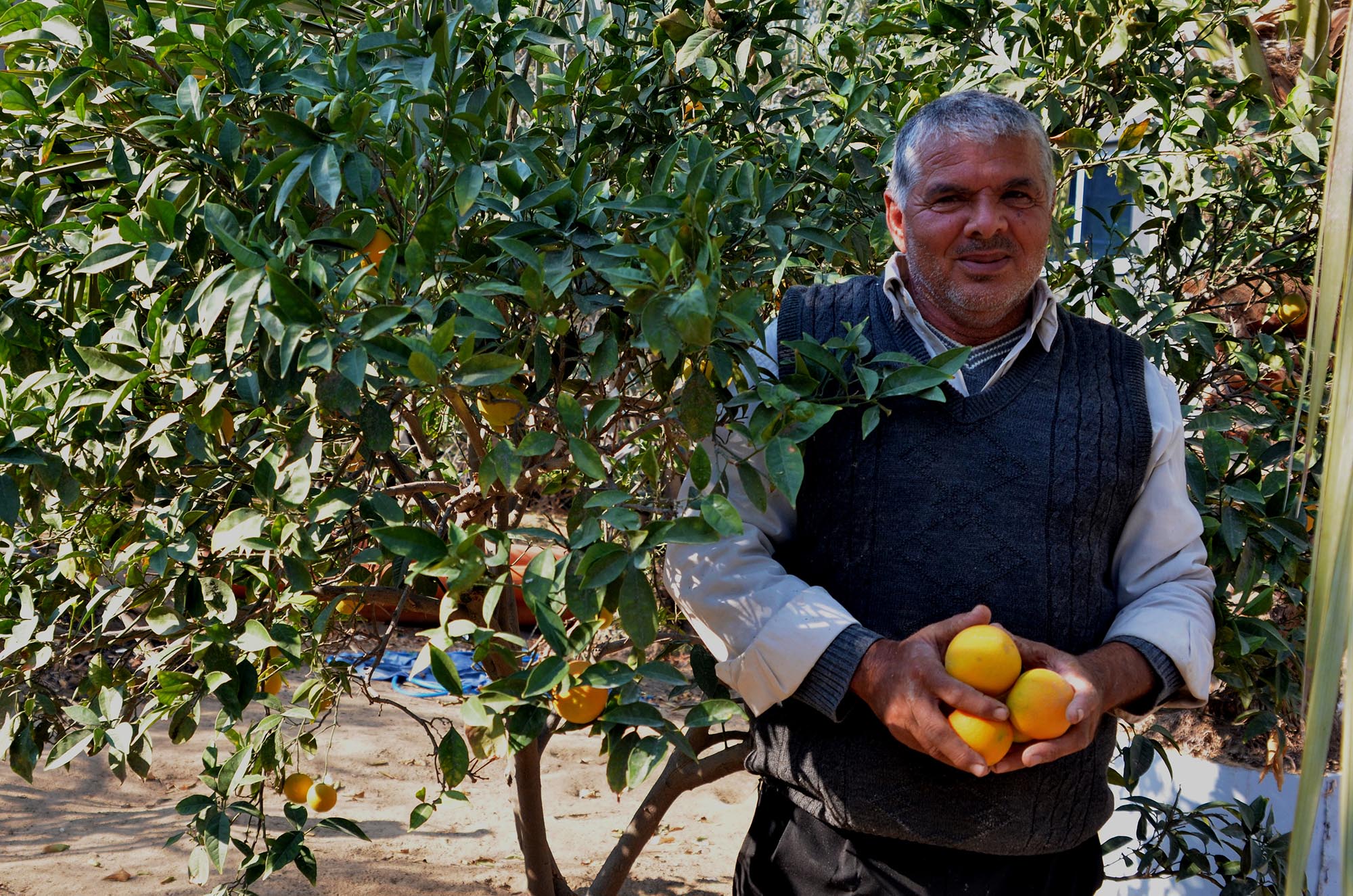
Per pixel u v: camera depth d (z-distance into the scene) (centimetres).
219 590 174
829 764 175
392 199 159
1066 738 154
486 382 137
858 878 178
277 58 177
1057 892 184
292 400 170
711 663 209
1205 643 176
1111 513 180
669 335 135
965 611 172
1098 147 229
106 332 175
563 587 144
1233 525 195
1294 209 236
